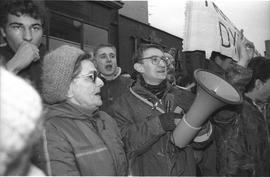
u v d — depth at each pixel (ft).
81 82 6.55
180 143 6.90
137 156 7.35
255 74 9.34
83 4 24.35
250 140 8.12
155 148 7.41
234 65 9.04
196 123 6.60
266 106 10.01
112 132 6.81
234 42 10.14
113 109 8.21
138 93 8.21
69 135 5.99
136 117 7.89
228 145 7.96
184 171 7.51
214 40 9.52
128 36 28.91
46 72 6.40
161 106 8.05
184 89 8.79
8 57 7.36
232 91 7.21
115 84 11.76
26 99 2.49
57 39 21.56
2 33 7.49
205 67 9.65
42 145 4.33
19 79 2.64
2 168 2.43
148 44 8.70
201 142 7.52
